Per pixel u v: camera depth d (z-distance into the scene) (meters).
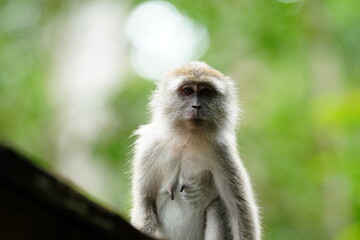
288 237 24.30
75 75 24.88
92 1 25.95
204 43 28.17
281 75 27.42
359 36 27.59
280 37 26.53
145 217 10.20
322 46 26.52
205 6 27.11
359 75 27.66
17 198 5.36
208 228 9.95
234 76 27.12
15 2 27.86
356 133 19.69
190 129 10.20
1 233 5.36
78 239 5.80
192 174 10.16
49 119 24.30
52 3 27.30
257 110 26.03
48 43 27.45
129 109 22.78
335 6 26.80
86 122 23.23
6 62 27.59
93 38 25.39
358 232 14.77
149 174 10.38
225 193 10.16
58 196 5.44
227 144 10.39
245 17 26.67
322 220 24.23
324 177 17.73
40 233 5.53
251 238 10.07
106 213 5.85
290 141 24.97
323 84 25.98
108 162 22.55
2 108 26.31
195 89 10.41
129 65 26.08
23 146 24.97
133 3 26.27
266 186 24.56
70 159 23.03
